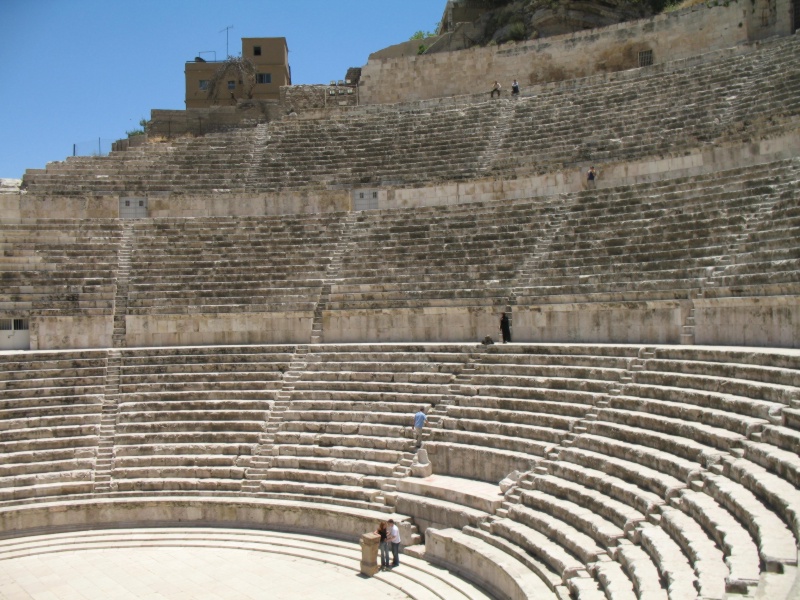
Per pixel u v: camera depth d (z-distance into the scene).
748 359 17.78
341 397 24.12
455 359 24.36
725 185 24.91
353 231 31.88
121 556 19.50
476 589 16.22
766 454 13.70
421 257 29.62
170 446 23.12
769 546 10.88
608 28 40.47
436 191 33.88
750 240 22.52
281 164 38.19
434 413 22.39
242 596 16.75
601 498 15.96
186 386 25.17
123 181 36.97
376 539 17.81
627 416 18.33
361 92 44.94
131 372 25.86
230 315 29.17
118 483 22.05
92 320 29.09
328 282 29.77
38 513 21.05
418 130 39.06
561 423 19.56
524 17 46.78
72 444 23.12
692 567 12.06
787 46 32.09
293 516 20.86
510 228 29.19
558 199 29.47
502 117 38.03
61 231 32.25
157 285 30.19
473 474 20.44
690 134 30.34
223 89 53.88
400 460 21.33
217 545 20.11
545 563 15.17
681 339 22.14
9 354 26.16
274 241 32.00
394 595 16.58
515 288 26.52
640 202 27.06
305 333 28.84
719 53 35.25
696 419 16.77
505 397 21.81
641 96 34.59
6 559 19.45
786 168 23.72
